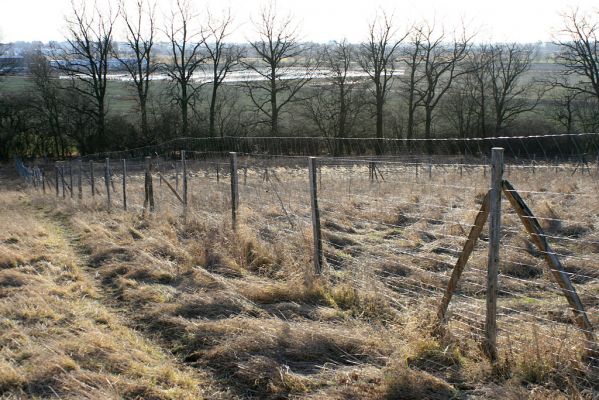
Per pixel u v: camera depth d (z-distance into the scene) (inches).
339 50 1630.2
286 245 305.1
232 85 1642.5
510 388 159.3
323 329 206.2
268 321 215.5
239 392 173.6
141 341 213.5
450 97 1667.1
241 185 562.3
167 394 168.1
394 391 163.8
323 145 1120.2
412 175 728.3
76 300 260.7
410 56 1643.7
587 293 240.8
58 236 441.4
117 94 1974.7
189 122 1653.5
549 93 1534.2
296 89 1617.9
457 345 189.6
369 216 430.3
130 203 577.3
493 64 1593.3
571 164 631.8
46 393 169.3
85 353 193.3
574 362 167.8
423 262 294.2
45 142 1739.7
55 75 1657.2
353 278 261.7
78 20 1598.2
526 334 191.2
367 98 1674.5
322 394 165.9
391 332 205.0
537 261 288.8
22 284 278.7
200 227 386.9
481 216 184.2
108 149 1644.9
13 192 989.2
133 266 310.3
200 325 216.2
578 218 393.7
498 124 1592.0
